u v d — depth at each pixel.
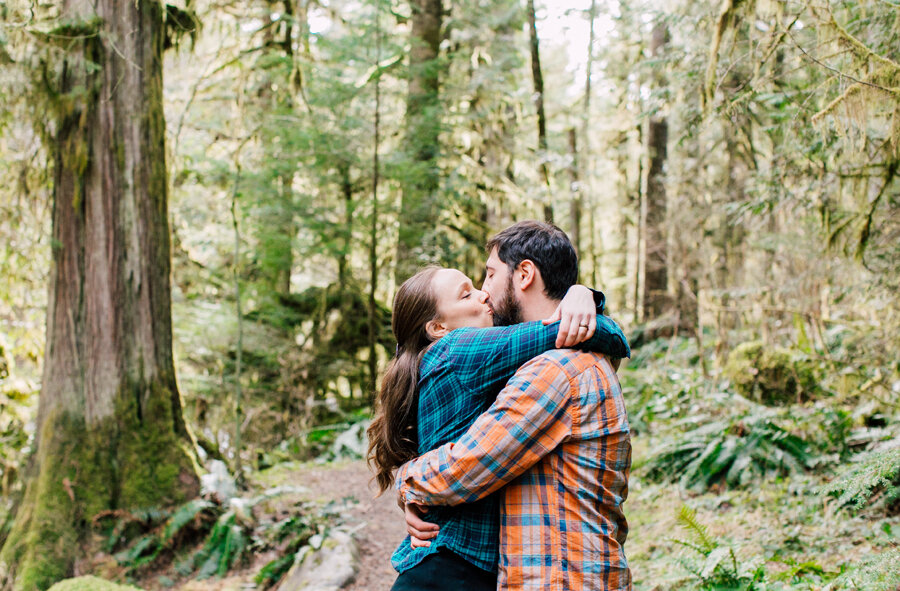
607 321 1.59
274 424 9.10
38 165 5.70
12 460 6.03
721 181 9.78
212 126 9.95
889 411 5.22
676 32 5.41
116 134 5.31
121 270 5.37
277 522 5.45
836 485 2.90
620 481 1.52
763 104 4.38
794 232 6.33
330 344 10.64
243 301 10.13
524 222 1.78
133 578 4.84
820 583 3.17
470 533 1.54
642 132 14.14
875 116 3.60
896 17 3.37
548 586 1.41
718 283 10.06
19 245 5.96
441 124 10.05
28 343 6.77
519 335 1.58
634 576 3.90
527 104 14.55
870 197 4.86
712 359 9.31
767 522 4.26
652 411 7.65
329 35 9.44
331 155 9.12
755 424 5.47
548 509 1.46
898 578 2.58
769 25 3.97
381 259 11.19
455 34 12.59
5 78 4.87
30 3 4.61
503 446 1.45
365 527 5.39
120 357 5.36
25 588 4.72
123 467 5.26
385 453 1.81
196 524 5.19
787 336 7.75
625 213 16.66
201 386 8.55
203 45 9.14
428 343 1.81
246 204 9.14
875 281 4.75
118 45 5.27
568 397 1.48
